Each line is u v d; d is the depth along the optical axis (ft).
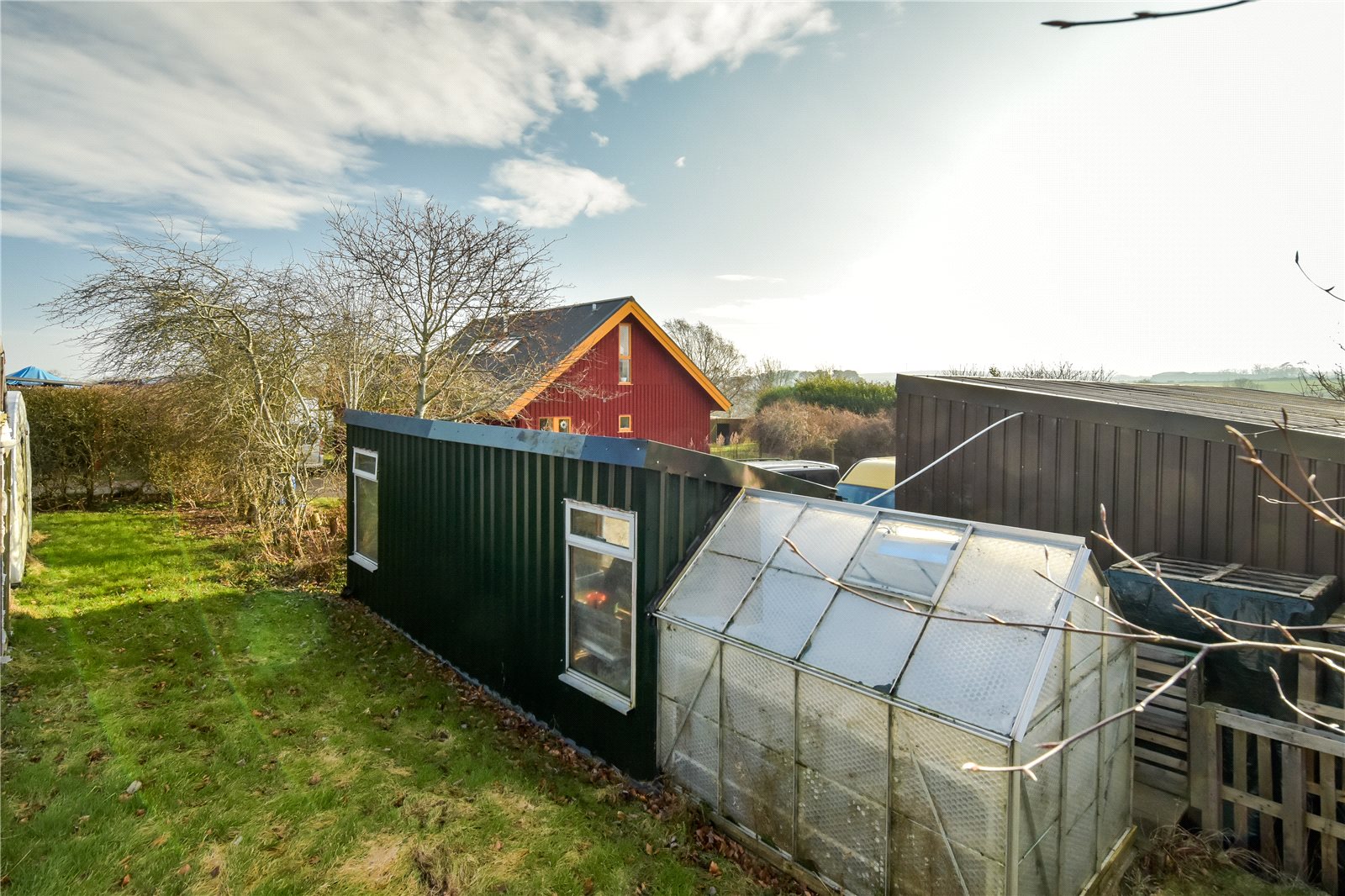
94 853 13.79
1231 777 15.24
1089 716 12.89
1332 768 13.42
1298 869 13.66
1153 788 16.21
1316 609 15.03
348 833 14.99
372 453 31.37
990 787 10.66
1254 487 18.84
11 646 23.86
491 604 22.99
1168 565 18.76
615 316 67.51
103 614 28.30
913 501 27.14
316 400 48.14
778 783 14.17
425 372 45.01
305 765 17.70
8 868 13.10
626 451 17.28
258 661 24.45
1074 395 23.89
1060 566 12.61
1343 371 42.70
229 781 16.75
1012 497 24.14
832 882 13.23
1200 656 5.66
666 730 16.97
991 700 11.12
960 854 11.16
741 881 13.96
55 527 45.32
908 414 27.27
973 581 13.29
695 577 17.28
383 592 30.12
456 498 24.76
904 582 14.02
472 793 16.87
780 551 16.52
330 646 26.55
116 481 57.41
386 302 44.21
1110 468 21.70
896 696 11.96
